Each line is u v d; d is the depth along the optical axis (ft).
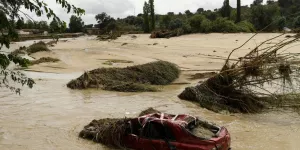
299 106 53.31
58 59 124.06
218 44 141.08
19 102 62.23
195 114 53.62
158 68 84.89
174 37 197.98
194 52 128.36
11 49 167.12
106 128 38.63
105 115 53.26
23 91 71.97
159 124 32.81
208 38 167.12
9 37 19.70
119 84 75.00
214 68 98.12
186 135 30.96
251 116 52.60
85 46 187.21
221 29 193.77
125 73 80.94
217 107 56.18
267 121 49.44
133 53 141.08
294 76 53.83
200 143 30.14
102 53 144.56
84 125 47.57
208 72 92.38
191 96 62.28
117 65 110.11
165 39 189.78
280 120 49.85
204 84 60.95
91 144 39.19
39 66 109.09
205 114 53.67
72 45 197.88
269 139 40.96
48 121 49.80
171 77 85.40
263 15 209.46
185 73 94.58
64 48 175.52
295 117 51.24
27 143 40.52
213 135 31.91
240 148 37.86
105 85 75.72
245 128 45.80
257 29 210.59
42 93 70.33
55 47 184.85
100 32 353.31
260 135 42.57
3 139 42.04
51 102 62.44
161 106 59.11
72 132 44.34
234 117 51.85
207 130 33.63
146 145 33.19
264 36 150.30
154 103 61.46
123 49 158.92
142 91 72.74
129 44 177.37
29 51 148.46
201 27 199.72
